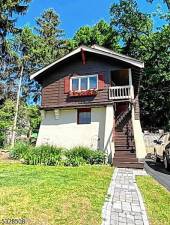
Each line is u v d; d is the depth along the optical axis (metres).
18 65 32.59
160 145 17.84
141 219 5.92
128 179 10.88
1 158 15.91
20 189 7.32
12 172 10.35
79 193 7.40
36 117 29.41
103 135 17.98
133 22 35.34
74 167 12.97
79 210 5.98
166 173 14.14
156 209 6.86
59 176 9.80
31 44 34.94
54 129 19.27
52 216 5.42
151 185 10.08
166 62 34.12
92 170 12.14
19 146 16.75
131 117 18.92
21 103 34.78
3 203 5.97
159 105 36.16
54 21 41.69
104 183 9.38
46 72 20.48
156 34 34.22
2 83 33.00
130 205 6.96
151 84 35.44
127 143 17.88
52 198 6.64
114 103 18.73
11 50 26.61
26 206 5.86
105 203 6.88
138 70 19.80
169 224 5.84
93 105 18.61
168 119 35.78
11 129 25.17
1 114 23.31
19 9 24.00
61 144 18.77
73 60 20.17
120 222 5.62
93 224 5.28
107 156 16.70
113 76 21.16
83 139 18.36
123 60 18.89
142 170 14.42
